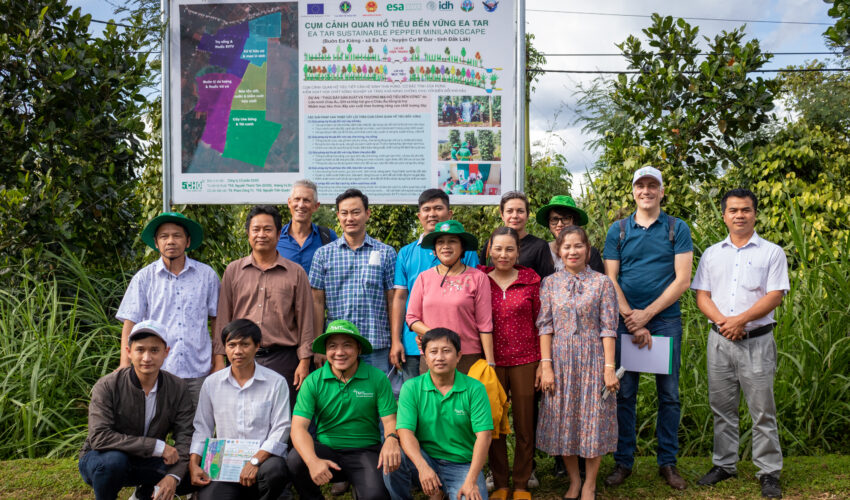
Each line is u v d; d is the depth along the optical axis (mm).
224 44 5277
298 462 3400
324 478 3266
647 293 3975
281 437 3465
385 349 4074
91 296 5199
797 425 4527
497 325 3789
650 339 3885
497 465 3756
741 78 5789
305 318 3881
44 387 4578
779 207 6262
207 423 3541
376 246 4160
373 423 3613
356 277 4047
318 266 4129
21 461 4254
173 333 3740
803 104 10406
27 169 5645
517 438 3740
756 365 3807
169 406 3480
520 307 3771
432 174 5172
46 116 5664
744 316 3762
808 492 3760
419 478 3295
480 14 5098
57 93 5543
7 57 5406
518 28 5039
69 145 5609
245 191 5309
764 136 7016
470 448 3455
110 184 5742
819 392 4547
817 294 4738
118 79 5750
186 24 5297
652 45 6156
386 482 3402
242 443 3436
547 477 4172
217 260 6152
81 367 4891
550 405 3686
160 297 3764
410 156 5184
